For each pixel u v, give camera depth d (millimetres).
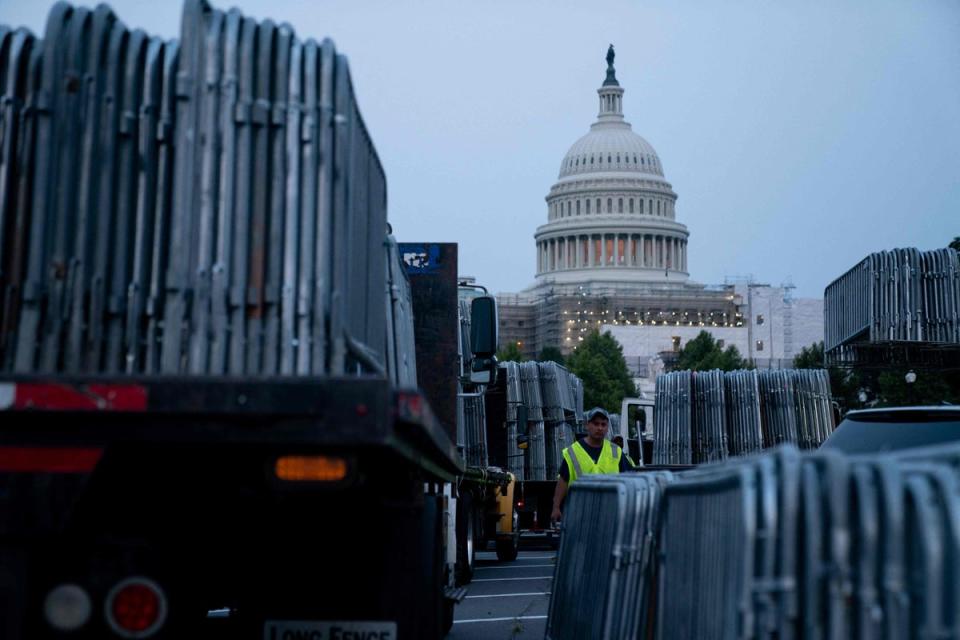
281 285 6473
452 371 14297
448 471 10602
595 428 15078
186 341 6375
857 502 5035
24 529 5867
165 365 6336
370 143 8094
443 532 9266
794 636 5211
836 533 4965
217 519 7383
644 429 46906
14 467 5918
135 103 6578
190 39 6555
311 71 6656
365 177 7777
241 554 7480
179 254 6406
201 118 6520
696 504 7320
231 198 6480
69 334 6328
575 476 14969
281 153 6586
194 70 6547
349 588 7477
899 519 4707
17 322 6332
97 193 6473
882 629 4801
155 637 6082
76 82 6496
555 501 15062
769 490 5359
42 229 6352
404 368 10523
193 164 6480
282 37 6680
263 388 5949
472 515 20172
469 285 23359
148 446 6055
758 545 5477
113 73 6555
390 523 7504
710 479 6785
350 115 6852
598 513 10000
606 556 9211
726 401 33844
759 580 5383
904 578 4719
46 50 6473
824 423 33125
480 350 15836
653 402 36500
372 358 7699
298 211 6566
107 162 6469
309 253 6523
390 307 9828
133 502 6617
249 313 6445
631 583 8812
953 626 4355
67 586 6062
